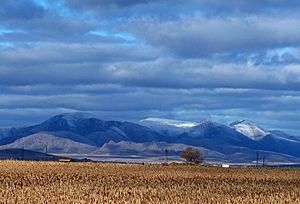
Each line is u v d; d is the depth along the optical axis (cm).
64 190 8150
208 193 8131
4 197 6994
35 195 7325
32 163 16175
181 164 18825
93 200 6869
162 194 7838
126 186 9388
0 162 16288
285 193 8300
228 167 17338
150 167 16012
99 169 14475
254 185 9975
